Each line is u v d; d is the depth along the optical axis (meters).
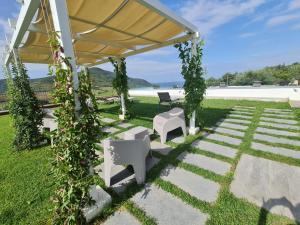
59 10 1.64
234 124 5.18
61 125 1.63
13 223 1.94
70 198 1.64
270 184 2.42
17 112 3.91
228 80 11.64
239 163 3.01
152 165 3.09
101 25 3.59
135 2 2.75
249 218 1.88
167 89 13.22
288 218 1.85
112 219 1.96
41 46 4.96
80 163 1.72
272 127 4.74
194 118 4.52
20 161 3.40
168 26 3.83
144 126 5.50
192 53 4.19
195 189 2.40
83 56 6.78
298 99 8.15
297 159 3.04
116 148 2.45
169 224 1.87
